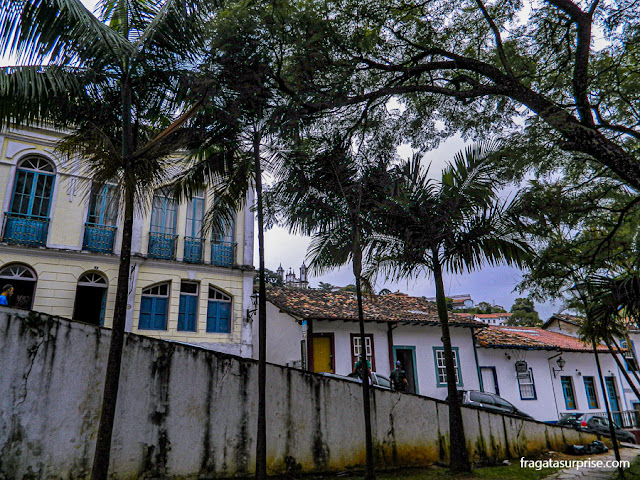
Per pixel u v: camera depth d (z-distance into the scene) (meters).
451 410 8.59
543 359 20.05
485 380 18.39
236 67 7.10
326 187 8.25
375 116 9.72
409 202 8.78
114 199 6.77
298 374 8.01
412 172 9.26
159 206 15.23
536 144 8.39
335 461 7.87
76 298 14.09
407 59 8.78
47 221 13.21
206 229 9.12
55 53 5.48
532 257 8.73
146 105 6.30
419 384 16.73
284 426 7.60
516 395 18.70
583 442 12.04
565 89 8.40
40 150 13.58
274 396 7.66
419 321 16.77
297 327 15.87
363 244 8.65
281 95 7.90
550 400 19.38
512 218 8.65
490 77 7.50
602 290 8.05
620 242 8.37
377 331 16.55
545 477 8.41
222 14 6.96
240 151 8.05
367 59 8.49
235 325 15.43
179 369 6.96
